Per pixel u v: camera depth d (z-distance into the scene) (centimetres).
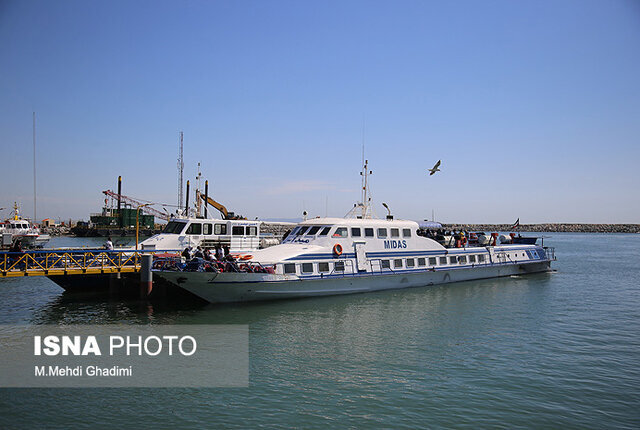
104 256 3114
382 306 2841
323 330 2278
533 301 3106
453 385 1589
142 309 2695
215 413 1372
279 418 1340
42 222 14812
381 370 1730
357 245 3103
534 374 1700
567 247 10788
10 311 2683
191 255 2931
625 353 1956
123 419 1335
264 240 4194
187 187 5944
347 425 1299
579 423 1324
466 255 3816
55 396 1493
